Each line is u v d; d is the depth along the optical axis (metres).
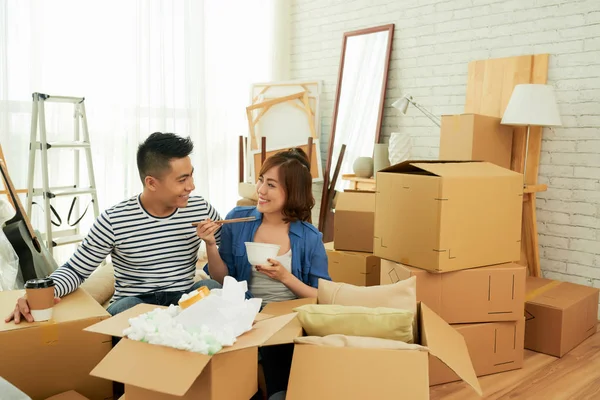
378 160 4.07
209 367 1.29
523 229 3.28
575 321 2.73
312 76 5.02
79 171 3.94
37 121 3.56
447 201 2.21
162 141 1.97
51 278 1.82
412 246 2.33
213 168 4.78
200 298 1.50
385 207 2.46
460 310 2.35
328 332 1.64
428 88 4.01
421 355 1.45
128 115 4.18
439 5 3.88
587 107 3.14
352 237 3.09
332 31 4.79
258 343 1.33
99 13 3.96
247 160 4.82
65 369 1.71
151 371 1.24
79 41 3.88
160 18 4.25
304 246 2.22
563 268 3.31
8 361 1.62
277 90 4.81
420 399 1.36
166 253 2.11
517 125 3.26
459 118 3.11
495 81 3.50
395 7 4.20
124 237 2.04
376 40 4.34
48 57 3.75
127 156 4.20
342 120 4.62
